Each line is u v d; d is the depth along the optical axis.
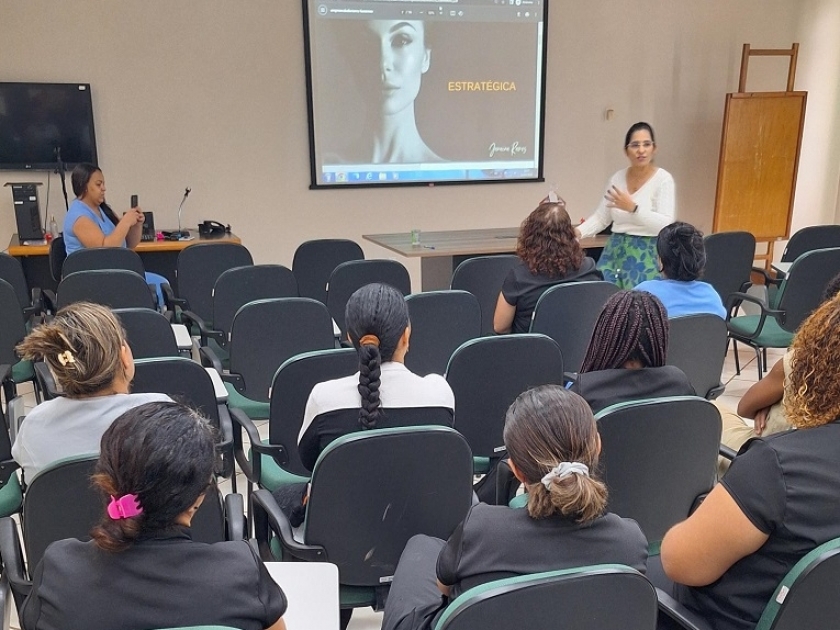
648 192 4.20
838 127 7.00
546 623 1.04
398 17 5.80
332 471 1.56
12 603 2.09
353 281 3.64
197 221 5.76
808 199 7.13
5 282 3.03
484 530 1.17
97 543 0.99
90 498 1.50
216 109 5.62
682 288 2.72
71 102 5.25
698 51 6.53
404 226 6.22
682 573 1.27
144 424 1.01
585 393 1.84
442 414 1.78
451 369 2.23
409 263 6.32
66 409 1.58
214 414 2.23
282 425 2.24
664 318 1.85
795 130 6.39
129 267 3.96
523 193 6.45
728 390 4.09
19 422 2.25
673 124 6.64
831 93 6.91
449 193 6.26
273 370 2.89
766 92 6.27
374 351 1.70
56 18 5.17
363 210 6.10
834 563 1.09
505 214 6.45
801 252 4.48
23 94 5.16
